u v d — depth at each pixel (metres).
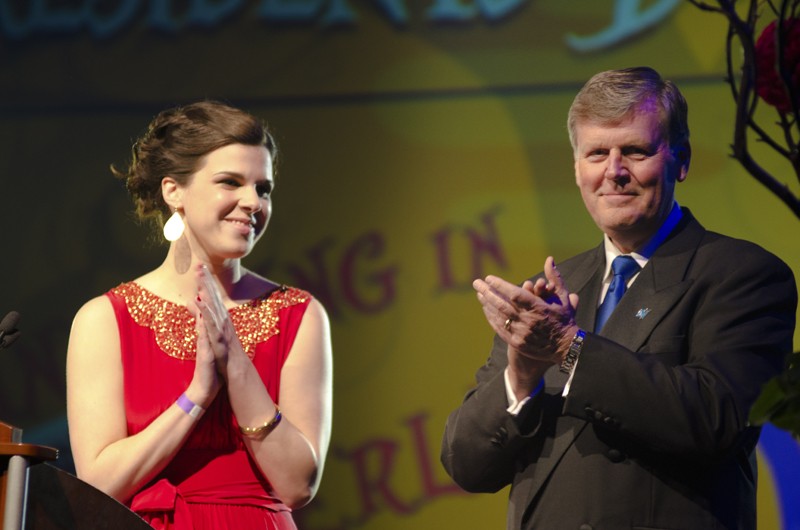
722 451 5.68
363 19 13.70
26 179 14.03
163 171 6.89
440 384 13.14
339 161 13.59
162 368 6.73
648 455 5.87
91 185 13.95
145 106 13.95
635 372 5.73
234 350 6.54
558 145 13.11
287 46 13.80
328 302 13.44
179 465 6.56
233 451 6.63
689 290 6.10
